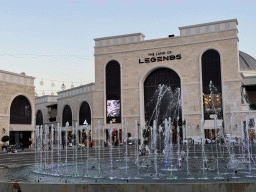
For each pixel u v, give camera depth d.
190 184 9.27
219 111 49.28
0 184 10.61
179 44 52.66
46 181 13.62
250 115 47.19
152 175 14.79
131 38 56.31
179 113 52.56
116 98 56.44
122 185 9.55
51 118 76.00
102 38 58.19
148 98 55.28
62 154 32.97
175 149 37.25
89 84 60.66
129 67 55.91
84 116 62.50
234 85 48.66
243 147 39.12
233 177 13.55
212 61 50.44
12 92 44.69
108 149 41.53
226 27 49.88
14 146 36.91
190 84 51.38
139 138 53.72
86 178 14.02
